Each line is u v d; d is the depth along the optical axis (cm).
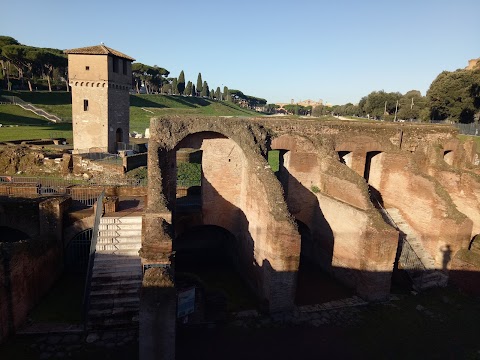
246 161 2036
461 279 2103
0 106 6906
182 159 4275
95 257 1723
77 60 4091
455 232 2134
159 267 1267
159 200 1636
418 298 1992
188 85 14625
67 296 1812
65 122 6931
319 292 2000
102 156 3725
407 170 2381
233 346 1504
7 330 1454
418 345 1602
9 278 1438
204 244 2541
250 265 1981
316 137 2317
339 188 2130
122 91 4472
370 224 1859
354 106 10700
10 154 3541
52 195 2373
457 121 6081
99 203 2003
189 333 1569
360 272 1947
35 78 9919
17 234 2344
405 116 7925
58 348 1411
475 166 2744
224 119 2095
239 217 2188
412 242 2319
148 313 1168
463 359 1528
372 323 1736
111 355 1382
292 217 1689
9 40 8388
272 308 1722
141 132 6825
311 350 1513
